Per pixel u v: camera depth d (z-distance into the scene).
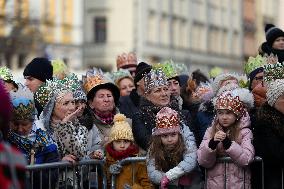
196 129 12.16
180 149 10.63
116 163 10.89
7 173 6.25
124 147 11.05
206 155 10.30
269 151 10.34
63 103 10.95
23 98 9.91
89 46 84.62
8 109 6.75
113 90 12.20
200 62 97.56
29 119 9.92
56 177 10.05
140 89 13.80
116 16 83.94
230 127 10.47
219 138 10.21
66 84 11.16
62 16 73.75
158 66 14.37
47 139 10.16
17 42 56.38
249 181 10.52
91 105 12.06
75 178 10.39
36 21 59.06
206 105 12.14
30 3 65.94
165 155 10.68
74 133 10.58
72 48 75.25
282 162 10.42
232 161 10.38
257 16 118.88
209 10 101.38
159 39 87.62
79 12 76.31
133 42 83.31
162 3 88.50
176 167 10.60
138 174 10.91
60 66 16.30
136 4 83.62
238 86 12.74
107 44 84.19
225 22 106.62
